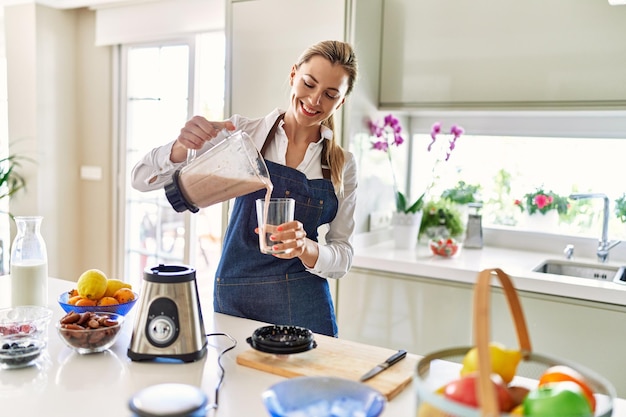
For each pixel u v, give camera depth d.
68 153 4.16
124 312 1.43
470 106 2.58
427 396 0.71
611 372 2.07
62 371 1.13
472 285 2.30
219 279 1.69
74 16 4.09
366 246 2.81
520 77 2.46
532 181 2.91
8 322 1.22
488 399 0.64
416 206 2.74
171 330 1.17
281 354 1.20
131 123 4.04
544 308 2.17
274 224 1.28
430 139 3.16
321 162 1.74
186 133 1.42
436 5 2.61
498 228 2.98
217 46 3.73
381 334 2.53
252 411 0.98
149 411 0.77
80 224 4.30
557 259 2.68
